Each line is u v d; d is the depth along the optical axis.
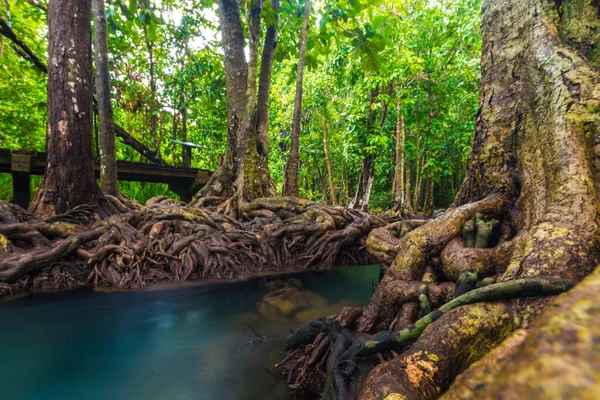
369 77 12.32
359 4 10.62
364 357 2.50
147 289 5.74
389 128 15.31
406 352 1.99
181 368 3.23
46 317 4.51
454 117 16.02
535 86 3.27
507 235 3.40
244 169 9.45
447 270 3.13
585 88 2.82
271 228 8.09
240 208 9.05
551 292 1.93
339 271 7.56
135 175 11.33
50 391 2.87
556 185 2.61
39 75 14.09
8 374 3.13
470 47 13.05
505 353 0.47
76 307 4.87
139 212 7.33
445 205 18.12
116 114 16.66
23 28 12.96
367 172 15.09
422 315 2.85
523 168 3.37
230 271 6.78
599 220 2.25
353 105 14.40
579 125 2.69
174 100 16.06
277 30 10.64
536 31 3.51
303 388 2.84
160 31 15.44
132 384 2.97
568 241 2.16
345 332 2.95
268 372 3.15
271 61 10.74
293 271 7.34
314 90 15.88
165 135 19.06
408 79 12.81
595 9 3.33
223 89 15.70
